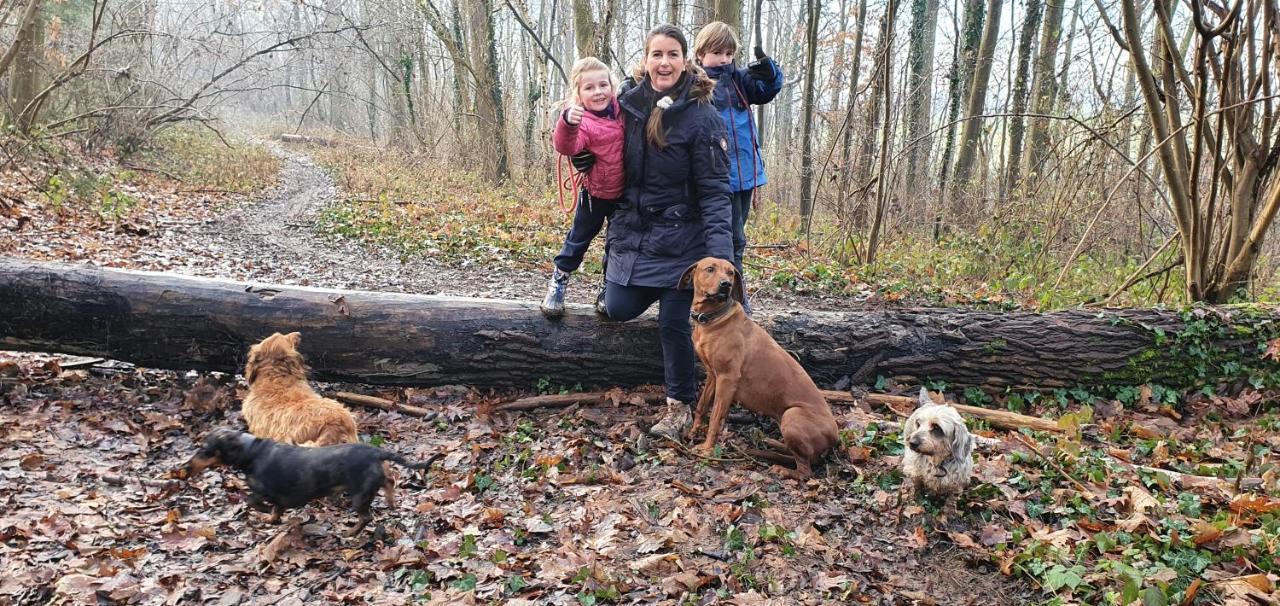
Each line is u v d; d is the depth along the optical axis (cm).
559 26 2873
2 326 507
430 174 2028
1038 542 359
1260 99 579
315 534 379
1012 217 1056
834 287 886
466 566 356
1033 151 1390
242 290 527
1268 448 471
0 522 362
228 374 551
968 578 353
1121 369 551
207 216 1324
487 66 2058
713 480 437
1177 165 686
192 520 383
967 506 403
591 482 436
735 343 451
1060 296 849
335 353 531
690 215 462
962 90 1666
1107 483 423
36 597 319
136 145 1781
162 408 509
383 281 923
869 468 448
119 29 1780
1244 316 557
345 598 329
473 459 463
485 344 538
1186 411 548
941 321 562
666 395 529
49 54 1552
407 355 536
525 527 390
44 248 889
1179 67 667
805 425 433
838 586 343
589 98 434
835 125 1436
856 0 1811
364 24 2369
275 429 407
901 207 1313
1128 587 300
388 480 390
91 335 517
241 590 333
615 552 368
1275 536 353
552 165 2059
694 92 436
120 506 390
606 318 543
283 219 1374
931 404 405
